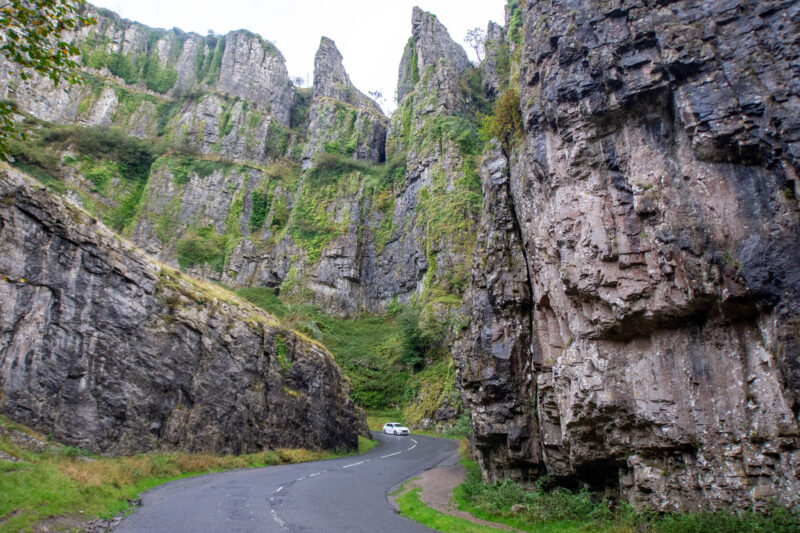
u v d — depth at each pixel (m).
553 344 14.73
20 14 10.83
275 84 101.75
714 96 10.39
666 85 11.30
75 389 19.66
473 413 18.47
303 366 31.31
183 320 24.31
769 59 9.93
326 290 71.69
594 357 12.47
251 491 16.19
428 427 45.69
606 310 12.15
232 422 24.89
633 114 12.19
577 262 12.69
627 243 11.78
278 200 83.94
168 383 22.72
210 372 24.66
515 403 16.56
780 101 9.56
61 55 11.25
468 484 16.84
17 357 18.39
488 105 78.38
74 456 16.80
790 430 8.80
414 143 75.75
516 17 27.36
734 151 10.16
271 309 66.88
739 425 9.64
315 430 30.42
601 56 12.45
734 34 10.45
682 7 11.30
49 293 19.88
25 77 11.31
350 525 11.70
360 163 84.19
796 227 9.16
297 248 75.56
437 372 50.03
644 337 11.84
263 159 90.44
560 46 13.56
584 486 13.82
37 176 62.16
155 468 19.08
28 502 10.46
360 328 67.00
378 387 53.38
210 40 102.62
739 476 9.54
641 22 11.89
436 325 52.69
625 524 10.80
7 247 18.91
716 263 9.95
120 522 11.08
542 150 14.45
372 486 18.59
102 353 20.88
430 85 78.75
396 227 74.75
